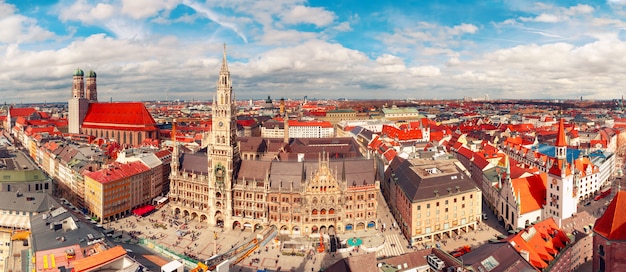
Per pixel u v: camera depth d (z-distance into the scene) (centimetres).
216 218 18325
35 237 12119
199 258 15088
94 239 11869
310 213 17225
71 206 18388
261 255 15325
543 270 11850
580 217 15512
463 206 17050
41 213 14400
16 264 12138
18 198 16025
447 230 16738
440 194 16438
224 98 17675
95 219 19138
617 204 9869
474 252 12219
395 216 19212
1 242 15188
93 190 19275
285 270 14175
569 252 13175
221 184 17912
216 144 17788
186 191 19362
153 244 15650
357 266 11025
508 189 17388
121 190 19600
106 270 9938
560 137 16325
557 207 16275
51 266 10088
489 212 19500
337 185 17175
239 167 18762
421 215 16100
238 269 14212
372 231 17612
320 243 15862
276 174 18050
